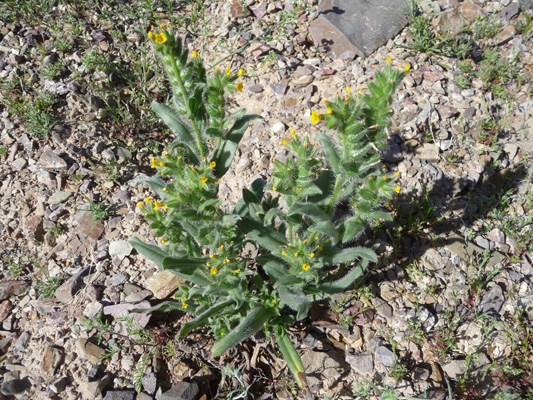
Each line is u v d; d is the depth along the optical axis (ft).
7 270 1.72
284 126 2.05
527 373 1.49
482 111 2.08
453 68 2.22
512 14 2.41
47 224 1.81
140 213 1.84
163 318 1.61
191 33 2.42
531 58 2.27
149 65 2.27
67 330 1.57
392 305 1.63
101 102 2.12
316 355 1.53
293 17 2.36
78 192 1.89
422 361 1.52
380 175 1.32
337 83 2.17
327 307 1.64
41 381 1.48
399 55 2.26
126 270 1.70
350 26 2.31
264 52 2.28
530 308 1.62
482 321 1.58
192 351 1.54
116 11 2.46
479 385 1.48
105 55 2.30
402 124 2.02
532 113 2.10
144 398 1.44
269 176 1.93
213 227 1.23
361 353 1.54
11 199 1.86
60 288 1.65
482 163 1.95
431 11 2.42
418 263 1.72
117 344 1.53
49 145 1.99
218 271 1.31
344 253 1.36
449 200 1.86
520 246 1.75
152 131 2.11
